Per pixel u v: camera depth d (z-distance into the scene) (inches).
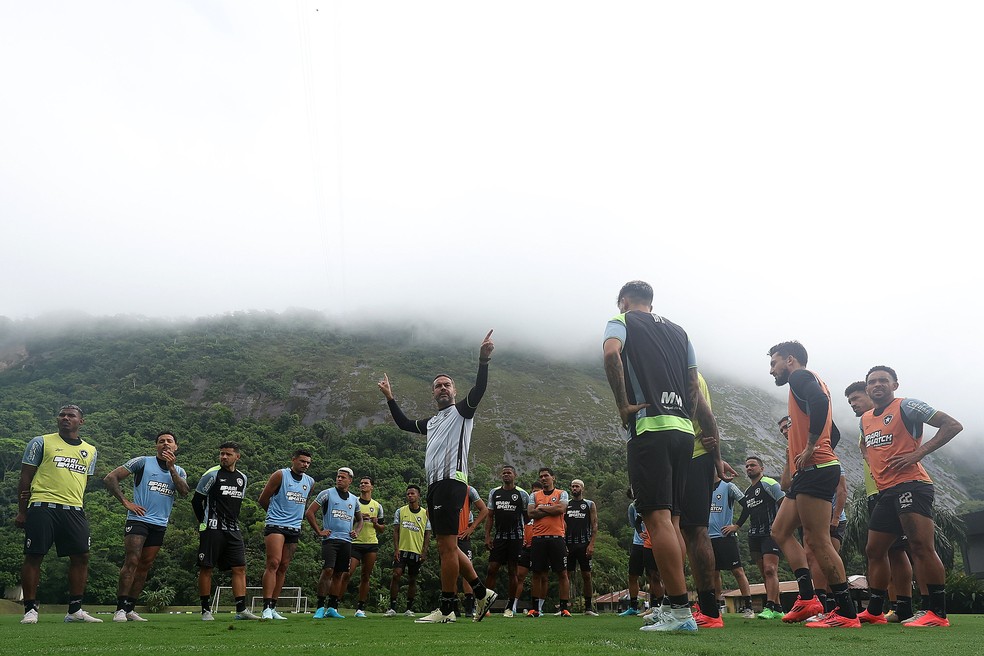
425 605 2032.5
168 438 271.0
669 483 132.6
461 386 7298.2
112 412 5305.1
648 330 140.1
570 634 129.0
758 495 291.7
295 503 297.3
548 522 350.9
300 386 6934.1
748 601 313.3
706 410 160.2
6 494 3373.5
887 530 196.7
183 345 7726.4
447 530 191.0
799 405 183.2
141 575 262.2
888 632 135.8
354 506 344.8
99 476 3538.4
